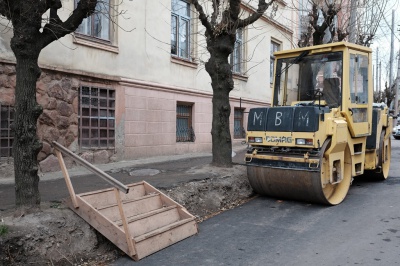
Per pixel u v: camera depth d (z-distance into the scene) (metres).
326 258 4.56
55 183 7.08
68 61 8.66
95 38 9.33
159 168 9.06
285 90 8.35
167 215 5.53
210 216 6.53
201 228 5.85
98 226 4.80
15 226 4.39
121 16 9.82
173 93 11.68
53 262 4.34
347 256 4.61
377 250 4.79
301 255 4.67
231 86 8.81
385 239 5.20
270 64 18.03
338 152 7.05
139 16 10.45
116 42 9.81
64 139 8.58
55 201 5.39
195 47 12.75
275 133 6.93
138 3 10.39
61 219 4.75
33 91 4.73
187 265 4.46
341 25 15.50
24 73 4.65
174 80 11.84
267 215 6.49
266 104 17.56
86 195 5.13
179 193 6.62
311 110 6.54
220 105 8.78
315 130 6.46
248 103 16.11
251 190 7.96
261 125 7.13
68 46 8.63
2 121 7.48
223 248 4.97
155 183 7.00
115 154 9.81
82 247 4.68
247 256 4.69
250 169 7.43
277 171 7.00
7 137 7.54
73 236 4.69
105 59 9.52
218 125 8.83
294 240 5.22
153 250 4.84
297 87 8.17
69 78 8.66
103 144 9.53
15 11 4.59
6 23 7.43
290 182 6.90
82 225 4.87
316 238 5.28
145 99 10.66
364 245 4.97
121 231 4.63
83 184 7.00
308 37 16.16
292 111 6.76
